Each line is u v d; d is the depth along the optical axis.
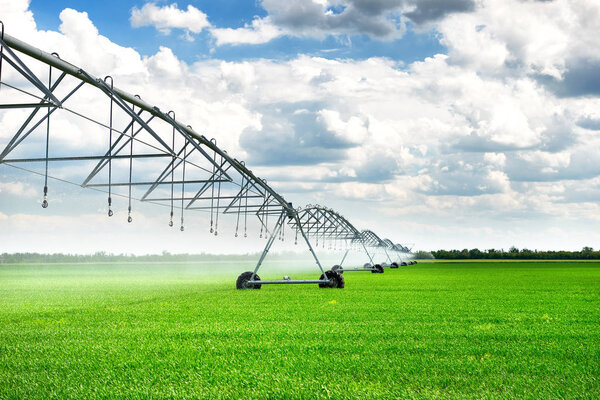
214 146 21.75
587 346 10.54
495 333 12.00
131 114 16.84
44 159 15.23
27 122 13.96
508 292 26.36
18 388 7.25
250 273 28.50
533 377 7.90
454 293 25.27
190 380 7.75
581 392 7.09
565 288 30.06
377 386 7.38
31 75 12.49
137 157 17.69
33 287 32.72
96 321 14.40
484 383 7.52
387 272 60.09
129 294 25.42
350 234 54.94
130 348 10.10
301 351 9.80
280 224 29.14
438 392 7.01
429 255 193.00
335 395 6.89
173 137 18.88
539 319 14.90
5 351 9.94
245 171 25.00
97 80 14.80
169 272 63.69
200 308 17.66
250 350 9.98
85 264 108.12
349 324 13.52
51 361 8.93
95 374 8.10
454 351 9.88
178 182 21.06
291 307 17.89
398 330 12.43
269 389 7.25
